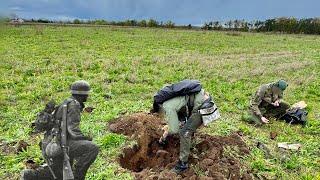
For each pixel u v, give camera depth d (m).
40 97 11.91
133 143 8.11
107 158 7.66
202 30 59.66
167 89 7.16
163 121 9.13
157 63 19.17
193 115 7.12
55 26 46.34
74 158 5.85
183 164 7.20
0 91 12.47
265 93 10.23
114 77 14.92
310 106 12.27
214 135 8.95
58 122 5.72
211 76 16.41
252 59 23.16
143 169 7.73
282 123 10.39
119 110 10.47
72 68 16.78
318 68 20.73
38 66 16.81
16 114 10.15
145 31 47.03
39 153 7.74
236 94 13.20
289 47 33.91
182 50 26.77
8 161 7.50
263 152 8.38
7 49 22.69
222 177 7.08
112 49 25.48
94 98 11.73
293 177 7.54
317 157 8.55
